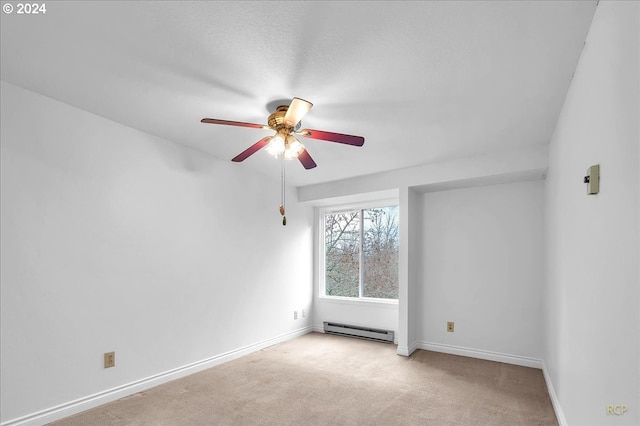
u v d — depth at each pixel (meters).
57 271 2.40
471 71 2.00
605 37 1.36
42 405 2.29
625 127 1.15
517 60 1.88
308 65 1.96
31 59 1.96
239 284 3.87
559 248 2.51
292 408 2.58
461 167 3.61
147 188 3.00
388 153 3.48
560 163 2.50
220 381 3.10
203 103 2.46
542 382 3.09
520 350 3.61
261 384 3.03
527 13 1.52
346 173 4.19
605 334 1.41
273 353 3.95
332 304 4.97
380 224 4.75
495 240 3.82
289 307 4.62
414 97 2.31
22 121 2.28
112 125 2.77
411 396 2.79
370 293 4.76
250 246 4.04
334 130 2.89
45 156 2.38
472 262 3.93
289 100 2.38
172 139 3.17
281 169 4.09
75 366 2.47
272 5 1.51
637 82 1.03
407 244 3.96
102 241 2.67
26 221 2.27
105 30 1.70
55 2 1.50
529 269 3.62
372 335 4.52
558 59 1.86
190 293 3.32
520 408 2.59
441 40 1.73
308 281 5.02
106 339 2.65
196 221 3.42
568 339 2.15
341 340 4.53
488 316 3.80
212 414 2.48
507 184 3.80
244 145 3.33
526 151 3.25
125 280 2.80
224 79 2.13
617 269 1.26
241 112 2.59
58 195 2.43
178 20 1.61
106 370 2.64
